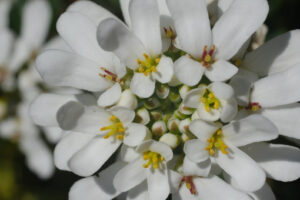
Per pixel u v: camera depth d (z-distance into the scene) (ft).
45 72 0.36
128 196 0.36
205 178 0.36
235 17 0.35
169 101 0.37
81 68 0.37
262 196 0.37
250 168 0.34
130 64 0.36
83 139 0.38
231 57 0.35
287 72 0.35
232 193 0.36
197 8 0.35
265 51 0.37
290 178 0.36
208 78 0.35
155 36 0.36
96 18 0.39
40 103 0.38
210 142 0.35
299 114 0.36
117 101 0.36
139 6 0.35
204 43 0.35
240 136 0.35
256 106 0.35
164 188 0.35
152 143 0.35
